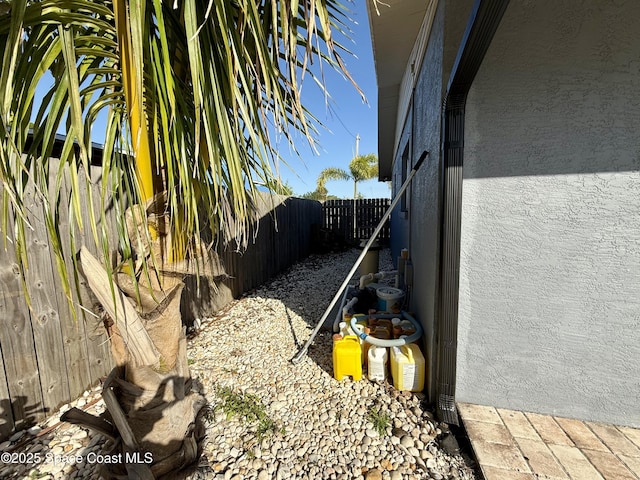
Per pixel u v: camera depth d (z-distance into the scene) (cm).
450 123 161
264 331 318
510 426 161
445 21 168
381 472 144
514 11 150
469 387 180
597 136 149
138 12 63
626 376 158
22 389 167
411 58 320
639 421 158
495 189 163
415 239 286
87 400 194
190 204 101
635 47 140
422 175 244
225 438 167
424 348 220
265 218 534
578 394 165
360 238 998
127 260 94
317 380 222
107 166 83
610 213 151
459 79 142
